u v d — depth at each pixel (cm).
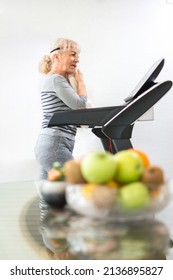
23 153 381
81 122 208
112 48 385
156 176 84
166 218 95
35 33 371
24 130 379
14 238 87
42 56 374
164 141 401
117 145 194
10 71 372
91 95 383
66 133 337
